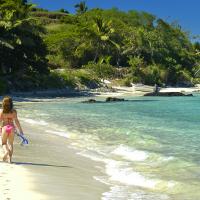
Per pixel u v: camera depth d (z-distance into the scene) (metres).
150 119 27.09
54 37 97.50
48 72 65.00
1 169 10.90
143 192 9.54
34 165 11.84
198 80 109.69
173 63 105.06
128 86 81.44
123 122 24.91
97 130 20.80
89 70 80.50
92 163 12.81
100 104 43.28
